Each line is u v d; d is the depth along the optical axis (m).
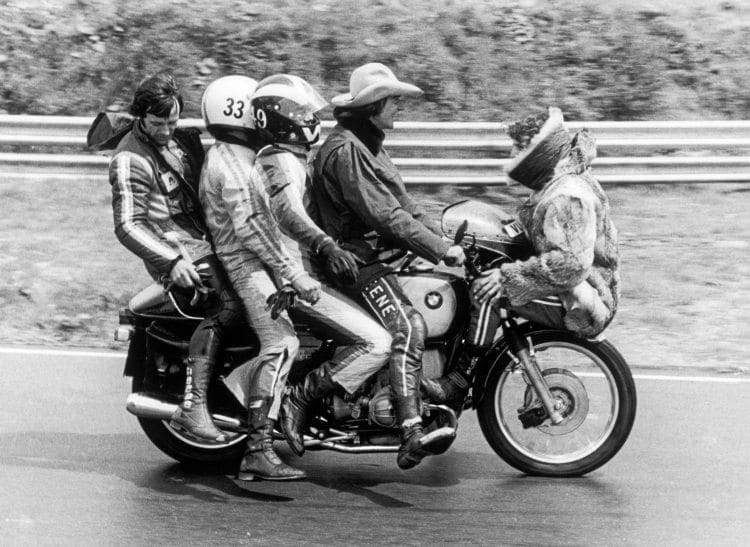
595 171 19.56
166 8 23.86
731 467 10.19
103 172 20.09
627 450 10.66
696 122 19.44
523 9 23.73
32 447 10.41
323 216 9.30
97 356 13.84
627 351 14.36
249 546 8.16
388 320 9.17
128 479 9.66
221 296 9.36
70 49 23.50
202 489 9.46
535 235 9.37
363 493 9.45
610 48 22.95
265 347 9.23
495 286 9.25
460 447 10.79
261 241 8.98
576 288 9.36
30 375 12.89
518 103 22.05
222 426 9.55
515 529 8.62
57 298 15.89
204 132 19.88
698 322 15.30
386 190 9.08
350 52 22.81
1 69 23.23
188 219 9.45
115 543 8.17
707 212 18.84
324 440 9.41
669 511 9.06
